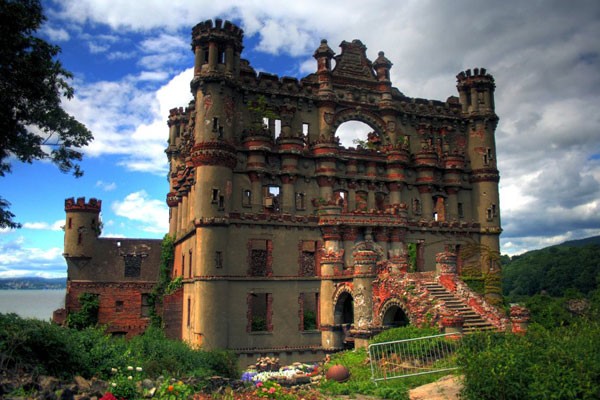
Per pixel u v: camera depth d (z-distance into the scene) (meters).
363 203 51.16
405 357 25.44
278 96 49.12
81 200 61.41
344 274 43.06
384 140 53.31
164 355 27.72
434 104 56.62
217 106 44.69
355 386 21.73
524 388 14.45
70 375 18.39
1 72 23.44
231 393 19.22
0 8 22.39
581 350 15.28
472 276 51.59
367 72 53.88
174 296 50.00
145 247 63.31
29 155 26.62
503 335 20.58
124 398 16.02
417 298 31.11
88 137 28.56
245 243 44.69
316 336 45.44
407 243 51.12
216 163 44.00
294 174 47.62
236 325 43.22
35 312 120.94
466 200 55.94
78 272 60.59
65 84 26.58
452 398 18.20
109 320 58.94
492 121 57.19
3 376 15.47
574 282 85.69
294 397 19.94
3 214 27.05
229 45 45.88
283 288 45.34
